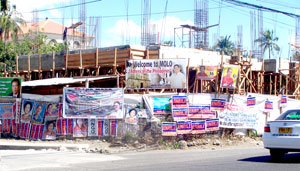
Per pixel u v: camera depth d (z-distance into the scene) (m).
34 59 26.64
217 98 16.62
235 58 22.05
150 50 21.31
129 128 16.00
